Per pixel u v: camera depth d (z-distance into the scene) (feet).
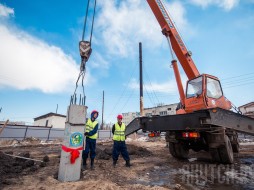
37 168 16.70
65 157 13.25
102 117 130.11
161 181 13.69
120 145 19.04
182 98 23.00
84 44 15.29
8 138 61.52
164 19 26.09
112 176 14.82
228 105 23.15
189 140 21.57
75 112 14.15
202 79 20.38
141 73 62.69
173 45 25.79
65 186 11.77
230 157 18.71
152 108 148.87
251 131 19.08
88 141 17.47
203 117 15.56
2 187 11.53
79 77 15.08
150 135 20.94
